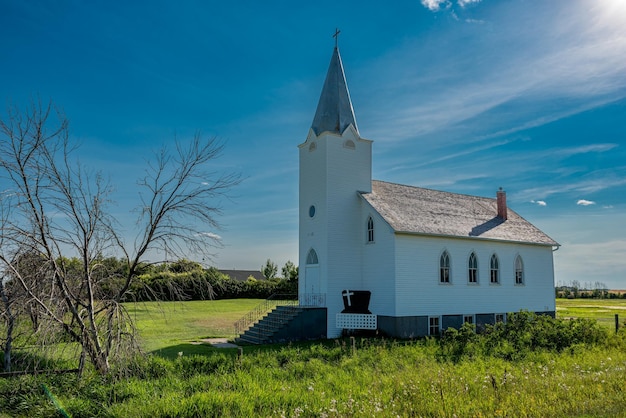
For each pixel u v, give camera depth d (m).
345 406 10.85
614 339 22.27
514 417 9.73
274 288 60.09
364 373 15.23
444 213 33.44
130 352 14.01
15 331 15.20
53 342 13.34
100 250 14.46
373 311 29.22
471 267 32.09
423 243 29.58
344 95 32.22
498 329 22.59
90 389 12.95
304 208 31.89
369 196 31.09
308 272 30.88
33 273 13.36
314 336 27.86
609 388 11.95
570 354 19.22
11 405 12.16
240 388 13.16
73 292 14.54
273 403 11.67
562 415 9.66
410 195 34.06
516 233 35.38
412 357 18.36
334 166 30.41
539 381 12.98
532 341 21.16
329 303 28.83
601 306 59.88
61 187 13.67
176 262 15.02
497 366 16.20
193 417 10.77
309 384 13.95
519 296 34.38
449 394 11.85
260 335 26.66
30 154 13.15
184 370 16.02
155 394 12.52
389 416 10.22
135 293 14.88
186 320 36.16
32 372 13.98
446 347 19.89
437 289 29.80
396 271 28.08
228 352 22.58
